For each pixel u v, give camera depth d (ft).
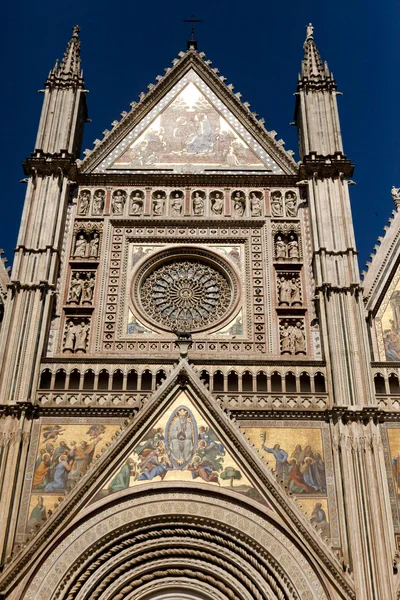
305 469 111.04
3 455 108.88
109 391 117.29
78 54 161.07
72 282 133.18
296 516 104.47
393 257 135.44
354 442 111.14
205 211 142.82
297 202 143.64
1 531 102.12
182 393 116.06
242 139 153.28
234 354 125.90
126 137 153.28
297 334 127.65
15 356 118.01
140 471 109.19
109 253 136.87
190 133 154.10
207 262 138.21
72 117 149.48
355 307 124.88
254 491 107.76
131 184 146.00
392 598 98.02
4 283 131.23
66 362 120.16
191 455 110.73
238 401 116.88
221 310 133.18
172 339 127.24
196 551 104.99
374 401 115.03
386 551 101.45
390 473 110.73
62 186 140.26
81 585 101.04
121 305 130.93
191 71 163.12
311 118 150.00
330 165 141.69
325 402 117.08
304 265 135.33
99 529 104.58
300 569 101.86
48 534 102.73
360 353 119.96
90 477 107.24
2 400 113.70
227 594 102.27
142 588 103.09
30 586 99.66
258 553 103.71
